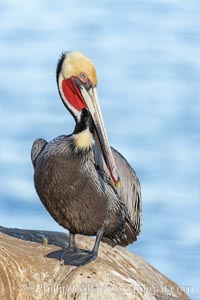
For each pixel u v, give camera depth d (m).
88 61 15.62
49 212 15.41
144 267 16.45
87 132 15.18
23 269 14.12
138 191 16.05
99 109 15.49
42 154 15.21
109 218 15.27
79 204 15.05
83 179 14.98
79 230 15.25
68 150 14.96
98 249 15.16
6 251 14.34
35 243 15.45
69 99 15.57
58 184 14.97
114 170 15.25
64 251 14.87
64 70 15.62
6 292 13.70
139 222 16.08
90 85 15.55
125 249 16.73
